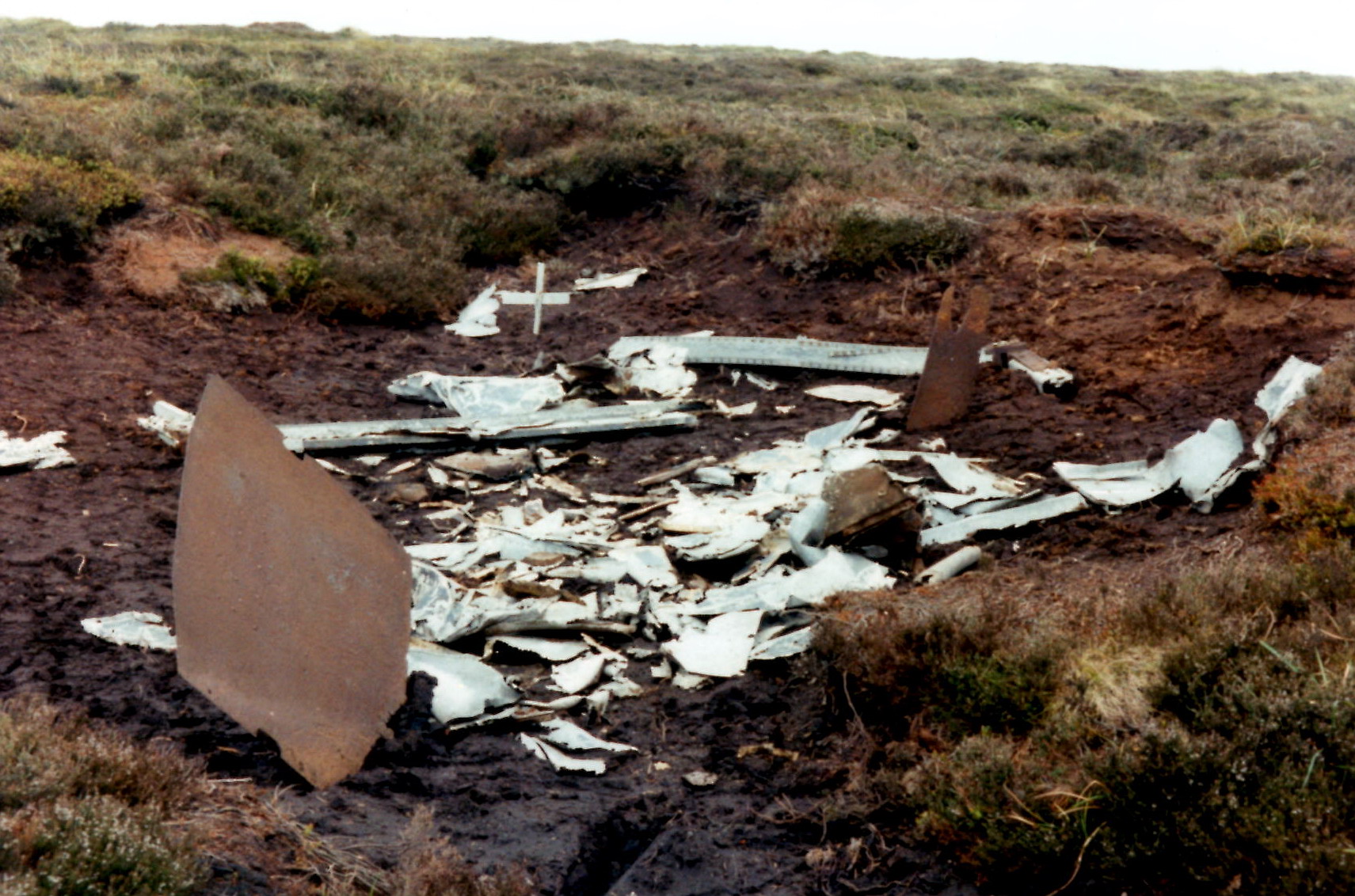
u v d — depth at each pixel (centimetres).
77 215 1151
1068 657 405
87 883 231
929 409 867
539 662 505
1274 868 286
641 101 2344
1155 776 315
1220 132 2500
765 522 653
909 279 1241
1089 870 315
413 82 2447
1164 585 441
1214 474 618
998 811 334
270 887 275
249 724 352
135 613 498
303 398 949
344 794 357
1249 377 827
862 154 1855
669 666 499
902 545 594
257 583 365
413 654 470
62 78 1945
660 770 409
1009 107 3027
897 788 372
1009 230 1263
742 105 2655
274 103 1938
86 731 332
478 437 839
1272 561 473
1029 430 823
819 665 457
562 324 1270
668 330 1226
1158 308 1010
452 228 1511
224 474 358
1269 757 317
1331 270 901
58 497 664
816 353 1064
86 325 1020
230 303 1138
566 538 637
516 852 333
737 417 939
